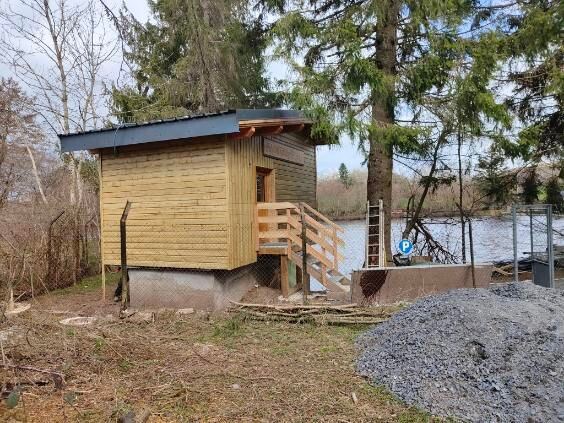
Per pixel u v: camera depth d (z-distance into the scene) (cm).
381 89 738
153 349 498
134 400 364
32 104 1268
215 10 1220
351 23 747
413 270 719
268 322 636
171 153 774
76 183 1351
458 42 744
